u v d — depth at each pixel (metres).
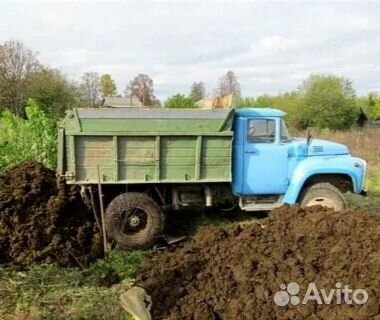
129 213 7.70
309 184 8.69
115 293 5.88
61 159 7.64
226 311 5.06
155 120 7.73
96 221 7.61
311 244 5.45
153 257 6.97
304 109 38.16
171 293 5.41
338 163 8.53
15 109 37.31
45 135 11.02
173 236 8.23
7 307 5.54
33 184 7.37
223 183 8.38
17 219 7.00
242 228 6.52
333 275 4.99
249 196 8.51
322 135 28.41
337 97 37.84
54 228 7.09
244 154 8.34
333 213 5.99
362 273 4.90
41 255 6.84
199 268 5.69
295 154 8.51
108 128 7.60
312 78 39.22
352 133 29.05
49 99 36.16
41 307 5.53
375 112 43.59
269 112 8.41
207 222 8.84
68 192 7.57
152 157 7.79
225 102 9.04
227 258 5.70
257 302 4.99
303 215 6.11
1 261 6.87
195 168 7.94
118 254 7.22
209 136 7.90
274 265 5.27
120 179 7.74
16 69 37.97
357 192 8.73
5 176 7.66
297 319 4.74
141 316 5.17
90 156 7.63
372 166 17.62
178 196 8.27
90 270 6.58
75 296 5.80
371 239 5.32
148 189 8.13
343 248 5.21
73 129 7.55
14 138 11.48
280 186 8.48
